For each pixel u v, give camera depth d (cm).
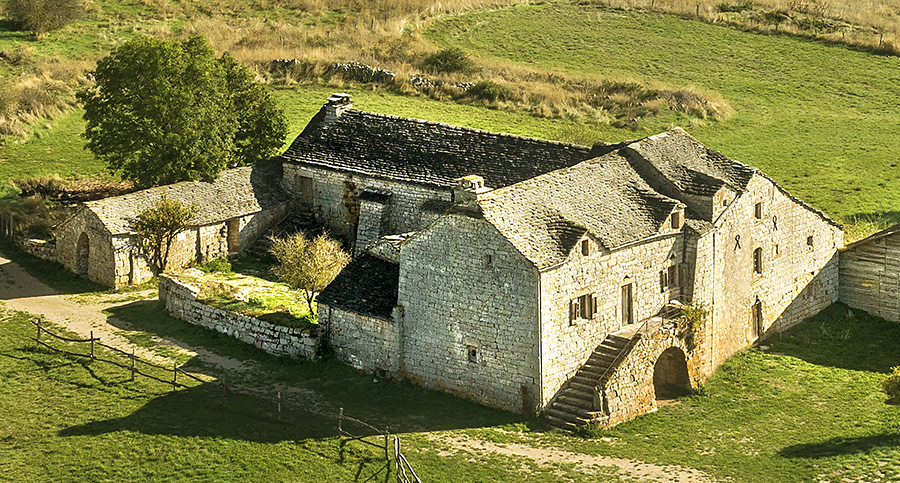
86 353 5441
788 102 9562
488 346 4909
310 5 11850
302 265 5609
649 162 5616
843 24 11200
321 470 4447
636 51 10556
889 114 9356
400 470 4338
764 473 4431
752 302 5838
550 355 4828
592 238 4956
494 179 6219
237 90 7394
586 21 11269
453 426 4809
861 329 6166
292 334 5350
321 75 9762
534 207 5028
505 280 4800
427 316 5059
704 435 4816
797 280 6153
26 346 5528
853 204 7606
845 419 4988
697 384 5322
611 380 4819
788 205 6009
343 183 6719
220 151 6900
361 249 6538
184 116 6769
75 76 9644
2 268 6606
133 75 6819
